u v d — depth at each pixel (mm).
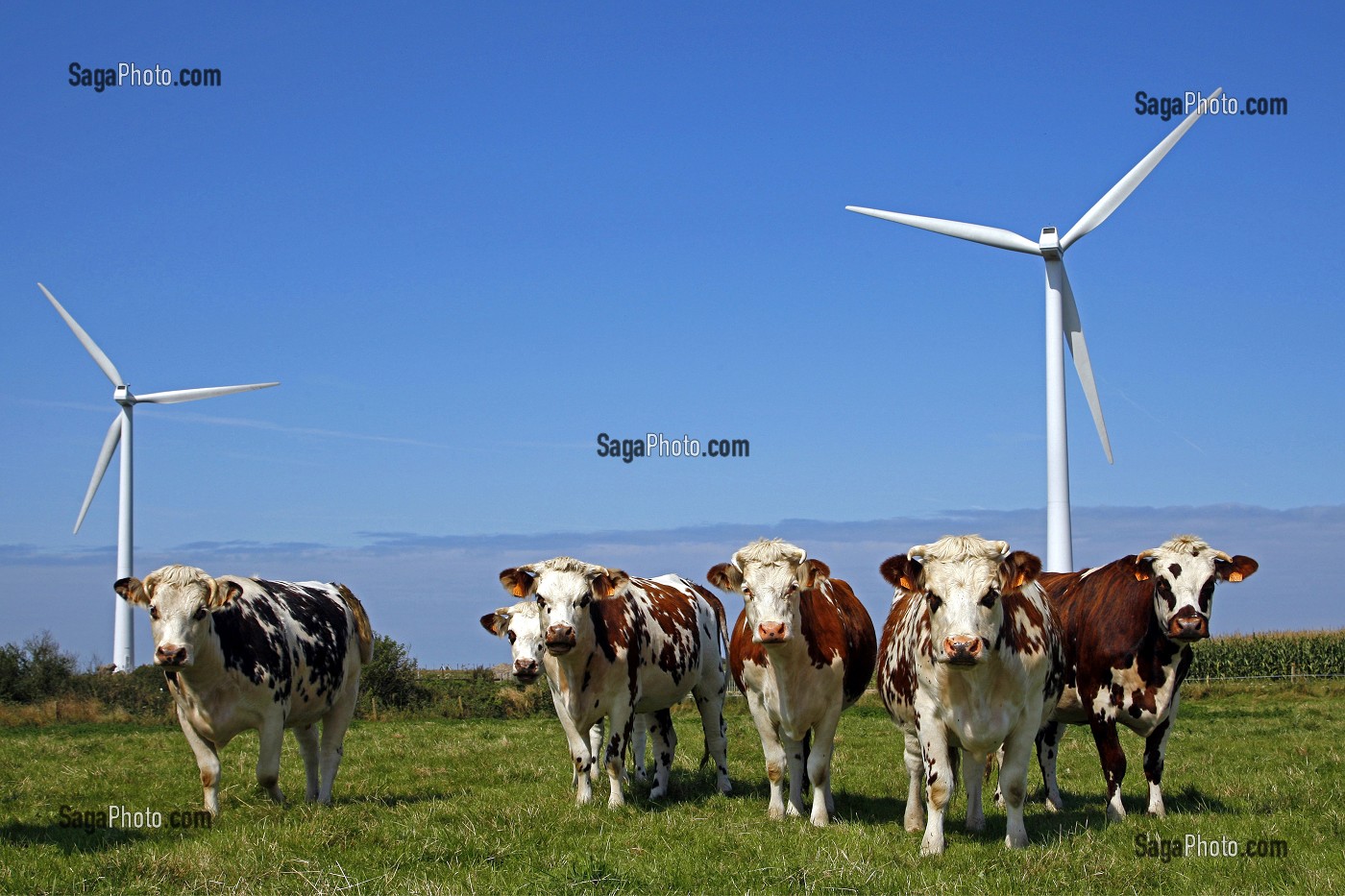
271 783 11125
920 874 7906
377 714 27859
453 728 23359
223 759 16594
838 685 10328
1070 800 11961
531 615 13328
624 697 11297
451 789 13312
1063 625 10609
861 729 21203
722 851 8805
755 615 9625
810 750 10906
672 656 12188
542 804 10883
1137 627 10359
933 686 8914
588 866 8062
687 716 24844
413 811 10633
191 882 8023
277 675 11055
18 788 13602
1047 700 9648
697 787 13094
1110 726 10492
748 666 10406
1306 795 11570
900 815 11008
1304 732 19891
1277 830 9633
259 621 11086
